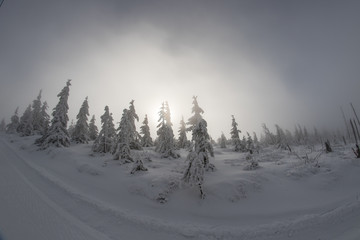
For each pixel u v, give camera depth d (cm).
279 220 1234
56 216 1043
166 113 3328
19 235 808
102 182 1834
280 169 2044
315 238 988
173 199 1544
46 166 2291
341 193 1564
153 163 2517
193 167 1570
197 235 1051
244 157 3166
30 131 4919
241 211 1386
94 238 896
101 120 3183
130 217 1160
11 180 1521
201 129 1858
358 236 943
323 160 2223
